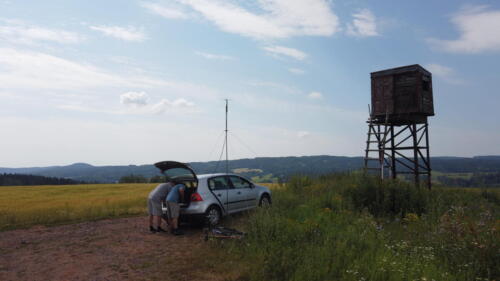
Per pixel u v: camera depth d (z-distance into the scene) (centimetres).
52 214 1269
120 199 1916
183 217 908
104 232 959
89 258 690
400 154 1677
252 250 630
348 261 529
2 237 927
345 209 985
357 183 1212
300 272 493
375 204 1044
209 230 827
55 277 581
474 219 753
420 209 993
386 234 704
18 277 587
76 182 9894
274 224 712
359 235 670
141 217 1240
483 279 469
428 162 1675
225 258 632
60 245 818
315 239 652
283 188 1655
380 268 484
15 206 1767
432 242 608
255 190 1100
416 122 1716
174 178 958
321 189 1425
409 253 588
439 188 1438
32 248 796
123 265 632
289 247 599
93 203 1767
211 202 916
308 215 884
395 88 1677
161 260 651
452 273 494
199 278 542
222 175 1008
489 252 506
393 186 1105
